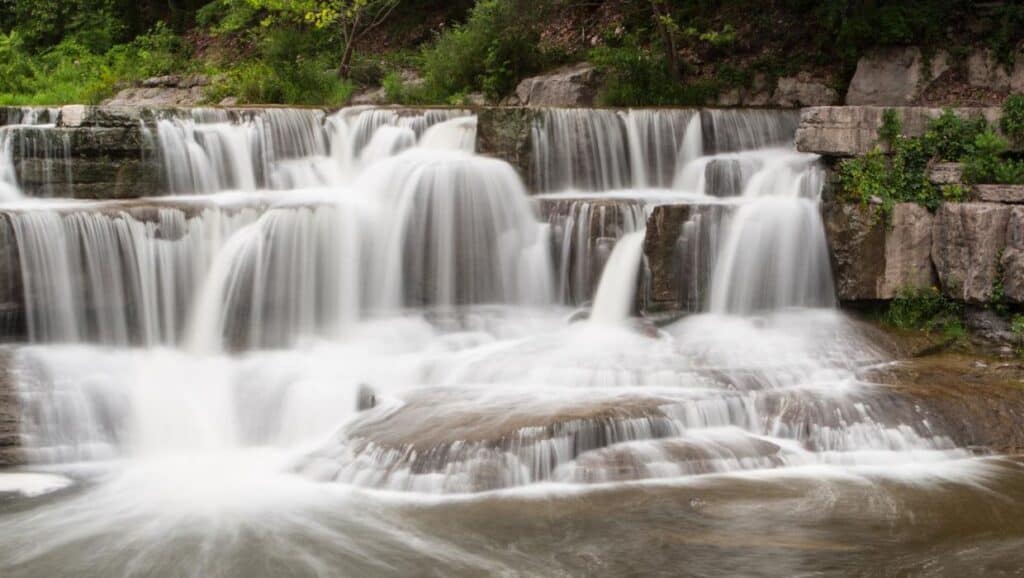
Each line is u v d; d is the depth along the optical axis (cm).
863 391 1322
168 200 1680
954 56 2134
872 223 1591
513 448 1143
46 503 1127
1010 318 1547
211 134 1788
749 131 1978
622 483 1138
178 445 1301
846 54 2238
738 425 1264
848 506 1081
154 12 3381
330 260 1588
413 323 1581
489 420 1199
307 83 2497
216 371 1420
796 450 1220
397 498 1115
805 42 2347
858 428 1243
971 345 1549
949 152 1658
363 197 1706
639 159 1917
